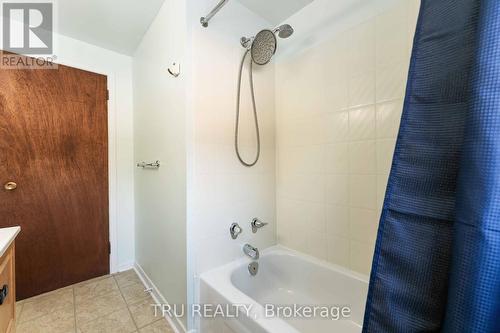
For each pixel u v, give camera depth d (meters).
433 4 0.55
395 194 0.55
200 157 1.30
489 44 0.41
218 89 1.37
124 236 2.14
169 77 1.45
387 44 1.13
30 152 1.67
